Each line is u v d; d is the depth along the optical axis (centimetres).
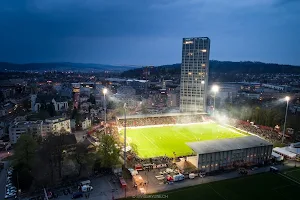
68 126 18625
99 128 18275
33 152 11381
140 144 14362
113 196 8312
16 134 16212
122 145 13388
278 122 17850
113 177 9781
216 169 10550
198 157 10175
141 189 8838
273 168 10419
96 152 12075
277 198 8506
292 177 10012
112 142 10694
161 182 9419
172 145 14288
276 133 16450
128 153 12331
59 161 10281
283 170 10631
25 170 9406
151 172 10244
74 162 11188
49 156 10431
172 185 9206
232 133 17050
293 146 13038
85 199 8169
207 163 10369
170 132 17150
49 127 16950
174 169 10488
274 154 11925
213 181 9569
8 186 9450
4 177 10681
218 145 11094
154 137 15850
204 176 9944
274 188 9144
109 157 10306
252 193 8769
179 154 12706
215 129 18138
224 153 10600
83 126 19775
